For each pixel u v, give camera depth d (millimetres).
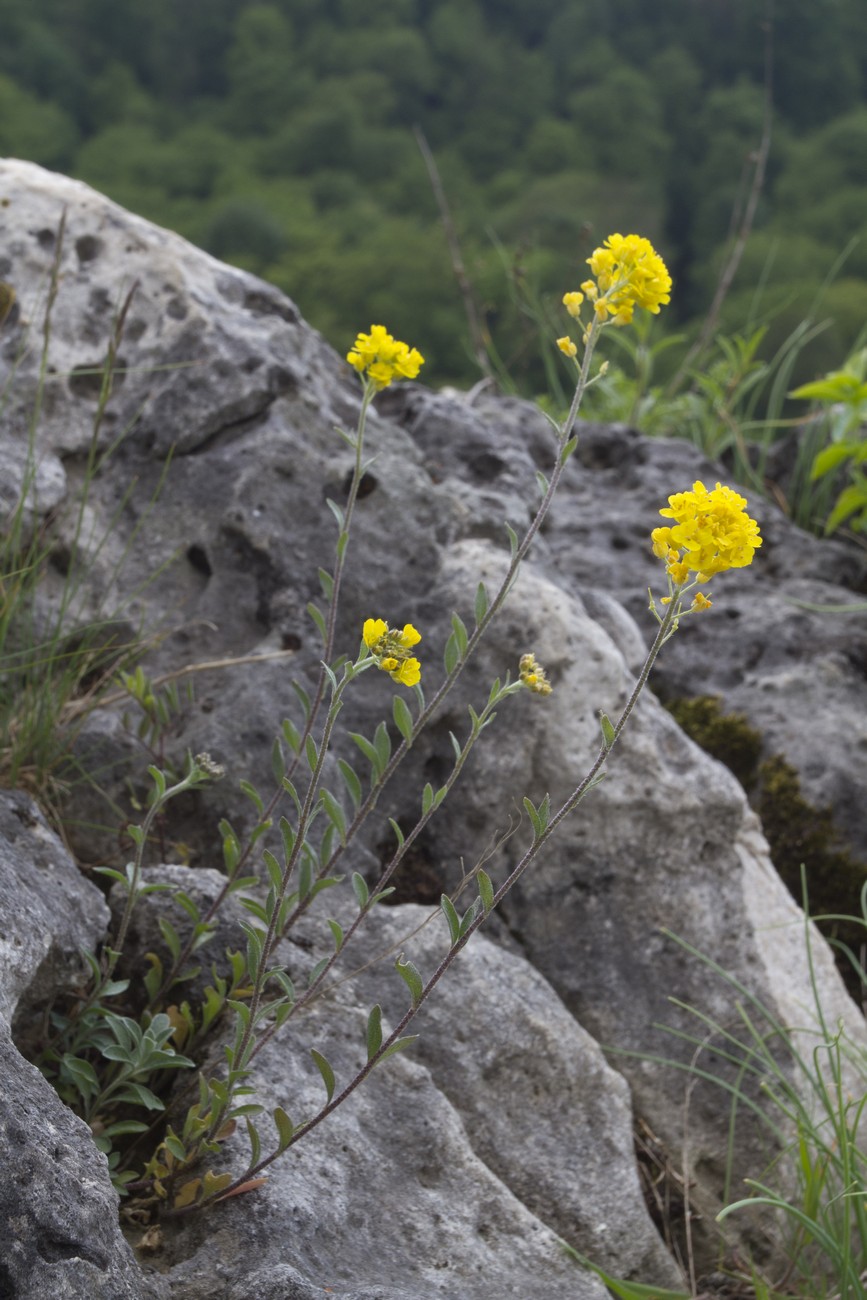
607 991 2508
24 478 2465
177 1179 1807
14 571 2383
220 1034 1993
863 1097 2242
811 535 4391
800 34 16156
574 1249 2059
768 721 3268
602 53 20906
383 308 13117
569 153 17859
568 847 2572
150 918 2117
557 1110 2238
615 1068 2455
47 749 2311
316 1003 2107
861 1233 2180
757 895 2697
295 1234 1743
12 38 27438
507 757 2580
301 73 26734
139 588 2678
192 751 2445
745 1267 2385
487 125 22391
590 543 3754
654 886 2584
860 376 4125
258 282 3150
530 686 1698
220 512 2730
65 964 1884
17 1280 1335
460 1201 1963
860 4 16266
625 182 14898
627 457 4164
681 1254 2383
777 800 3137
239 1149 1832
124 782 2432
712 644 3498
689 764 2668
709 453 4922
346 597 2688
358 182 23375
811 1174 2289
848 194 13531
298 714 2539
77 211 2965
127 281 2926
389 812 2578
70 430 2801
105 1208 1462
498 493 3043
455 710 2600
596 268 1735
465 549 2773
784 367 4992
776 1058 2518
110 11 28547
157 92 28297
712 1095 2473
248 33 27906
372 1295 1619
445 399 3510
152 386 2848
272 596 2676
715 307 5602
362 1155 1932
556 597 2678
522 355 5375
